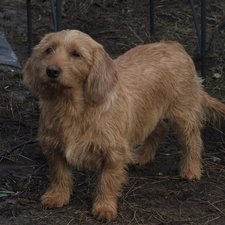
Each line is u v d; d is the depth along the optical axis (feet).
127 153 5.93
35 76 5.71
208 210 6.18
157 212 6.08
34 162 6.95
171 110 6.63
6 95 8.21
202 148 7.02
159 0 10.93
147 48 6.59
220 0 10.86
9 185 6.45
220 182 6.73
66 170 6.12
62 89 5.52
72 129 5.69
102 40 9.70
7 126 7.65
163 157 7.25
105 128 5.70
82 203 6.18
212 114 7.14
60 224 5.82
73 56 5.51
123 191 6.43
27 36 9.70
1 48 9.08
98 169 5.95
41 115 5.85
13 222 5.82
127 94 6.00
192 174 6.75
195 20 8.45
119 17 10.40
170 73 6.49
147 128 6.36
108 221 5.87
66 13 10.44
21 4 10.60
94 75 5.57
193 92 6.73
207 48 9.42
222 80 8.73
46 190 6.33
